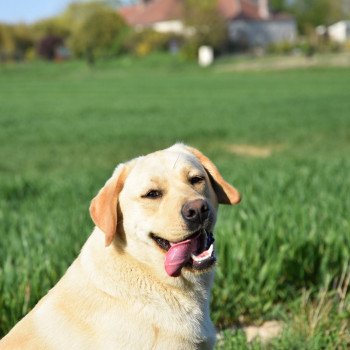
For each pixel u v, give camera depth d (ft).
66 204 40.19
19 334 14.12
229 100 153.89
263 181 42.60
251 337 21.13
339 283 23.58
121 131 99.60
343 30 419.54
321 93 162.09
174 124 107.76
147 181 14.55
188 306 14.48
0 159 77.66
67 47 416.46
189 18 333.01
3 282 21.07
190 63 313.94
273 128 99.09
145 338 13.79
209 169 16.02
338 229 25.75
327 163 54.13
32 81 261.03
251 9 407.85
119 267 14.23
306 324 20.16
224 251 23.70
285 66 259.80
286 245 23.53
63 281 14.73
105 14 372.38
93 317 13.83
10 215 34.53
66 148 85.51
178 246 14.06
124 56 358.02
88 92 195.42
